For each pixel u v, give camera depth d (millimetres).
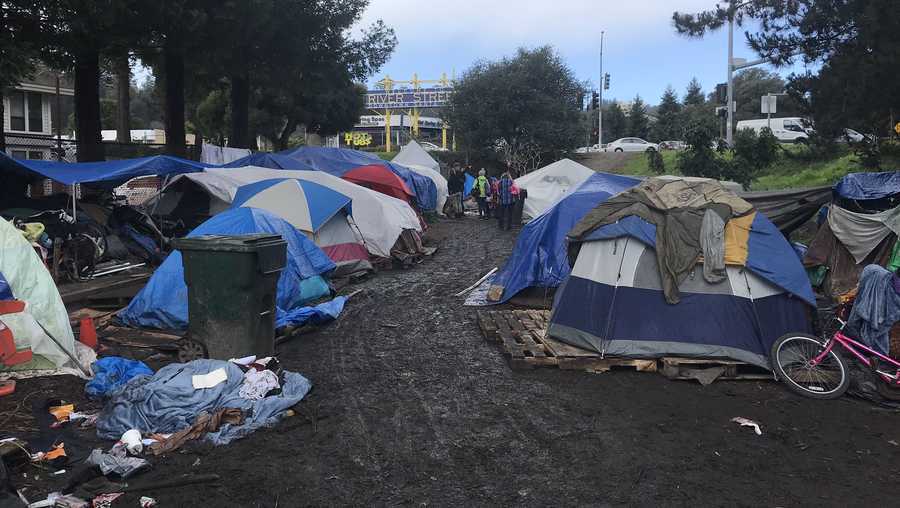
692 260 7023
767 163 21594
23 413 5469
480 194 27594
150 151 21422
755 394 6312
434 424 5441
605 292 7219
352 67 23328
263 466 4629
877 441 5207
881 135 15758
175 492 4242
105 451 4828
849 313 6652
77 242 11648
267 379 5824
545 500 4184
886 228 10289
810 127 17109
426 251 16391
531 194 24156
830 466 4738
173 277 8578
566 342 7402
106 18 13672
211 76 24562
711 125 21109
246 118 24625
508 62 44281
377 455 4828
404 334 8547
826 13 15008
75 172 13227
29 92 31938
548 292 10414
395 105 64875
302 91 23156
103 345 7539
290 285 9539
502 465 4684
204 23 15445
